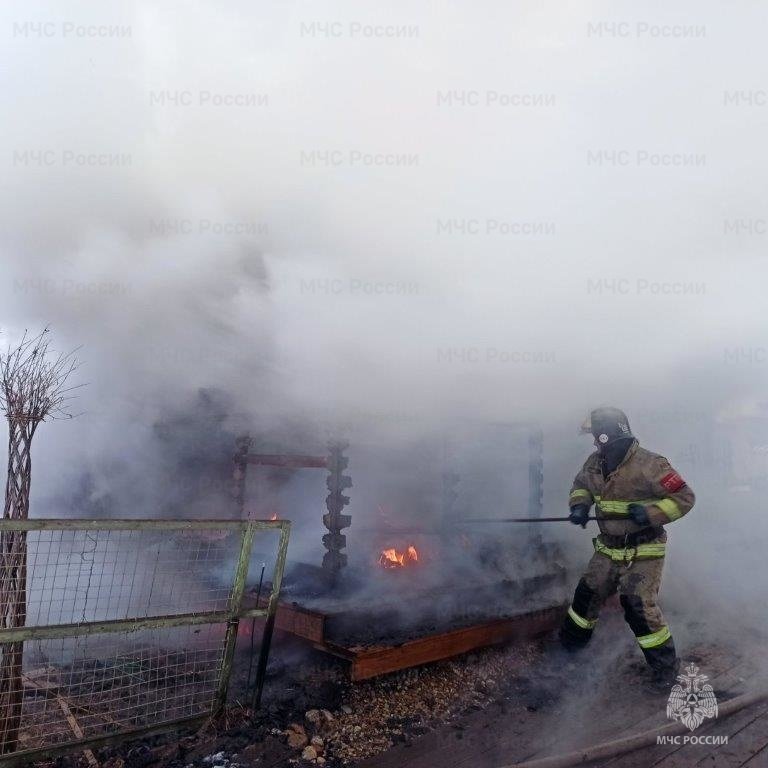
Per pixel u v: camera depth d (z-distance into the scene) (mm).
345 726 3129
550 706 3420
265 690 3521
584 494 4012
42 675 3529
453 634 3693
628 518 3727
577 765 2758
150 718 3225
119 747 2920
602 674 3838
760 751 2912
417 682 3586
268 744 2920
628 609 3697
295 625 3670
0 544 2686
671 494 3580
